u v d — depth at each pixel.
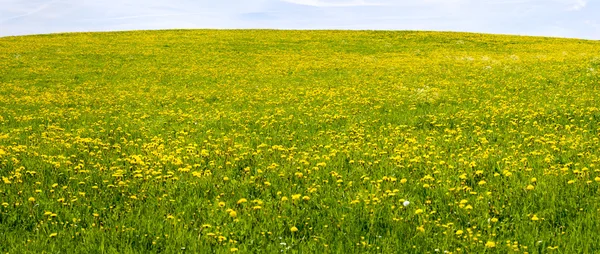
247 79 32.91
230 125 16.59
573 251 5.77
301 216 7.20
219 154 11.36
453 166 9.76
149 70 37.38
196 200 8.02
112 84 31.33
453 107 18.89
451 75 30.67
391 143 12.44
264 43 54.88
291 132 15.15
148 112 20.39
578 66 30.30
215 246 6.12
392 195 7.93
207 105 22.28
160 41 56.06
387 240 6.27
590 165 8.95
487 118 16.12
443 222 6.94
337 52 48.69
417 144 12.30
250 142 13.51
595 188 7.89
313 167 9.79
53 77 33.84
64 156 10.96
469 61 39.69
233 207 7.59
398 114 17.83
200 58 44.25
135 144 13.05
